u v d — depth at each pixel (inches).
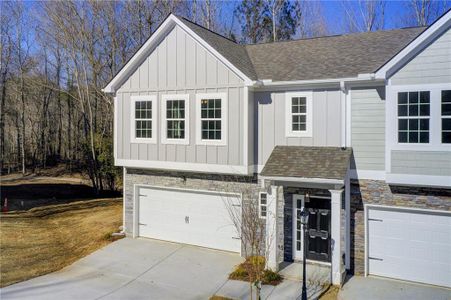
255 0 1409.9
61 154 1939.0
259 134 564.1
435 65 443.2
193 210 620.4
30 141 1847.9
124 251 603.5
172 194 637.3
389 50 559.8
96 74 1239.5
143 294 463.5
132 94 641.0
